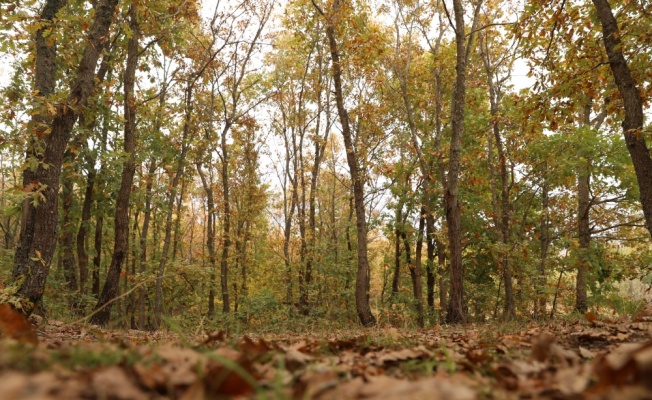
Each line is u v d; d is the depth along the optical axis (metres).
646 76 9.46
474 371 2.33
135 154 14.40
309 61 24.75
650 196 8.40
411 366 2.38
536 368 2.33
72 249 17.31
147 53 14.96
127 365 1.71
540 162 16.36
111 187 16.12
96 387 1.19
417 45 19.38
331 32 14.89
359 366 2.38
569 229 18.67
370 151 21.64
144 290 17.70
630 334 4.55
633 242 17.61
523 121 10.75
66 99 7.64
